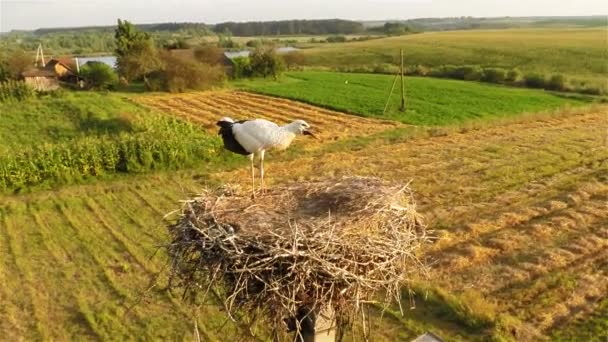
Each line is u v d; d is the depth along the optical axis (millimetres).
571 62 60562
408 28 170500
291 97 42812
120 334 11500
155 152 23156
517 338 10672
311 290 5254
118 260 14773
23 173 20797
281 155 25016
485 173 21234
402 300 12094
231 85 52906
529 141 26359
